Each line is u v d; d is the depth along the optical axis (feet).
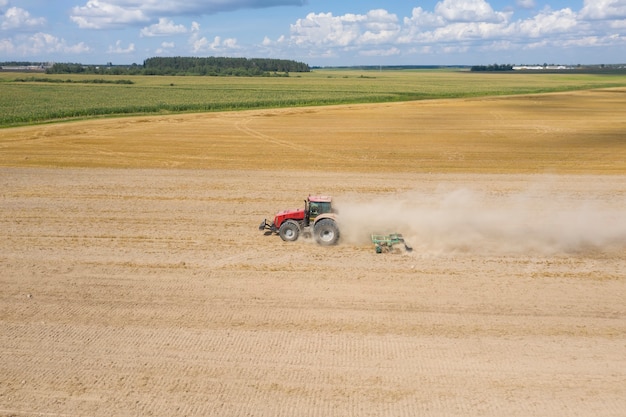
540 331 45.91
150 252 65.21
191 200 90.02
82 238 70.28
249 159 127.54
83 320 47.93
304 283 55.77
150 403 36.70
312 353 42.52
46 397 37.32
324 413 35.70
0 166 116.57
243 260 62.64
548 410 36.06
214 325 46.98
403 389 38.14
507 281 56.34
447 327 46.55
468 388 38.24
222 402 36.78
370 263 61.57
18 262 61.57
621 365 40.93
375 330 46.01
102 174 109.70
